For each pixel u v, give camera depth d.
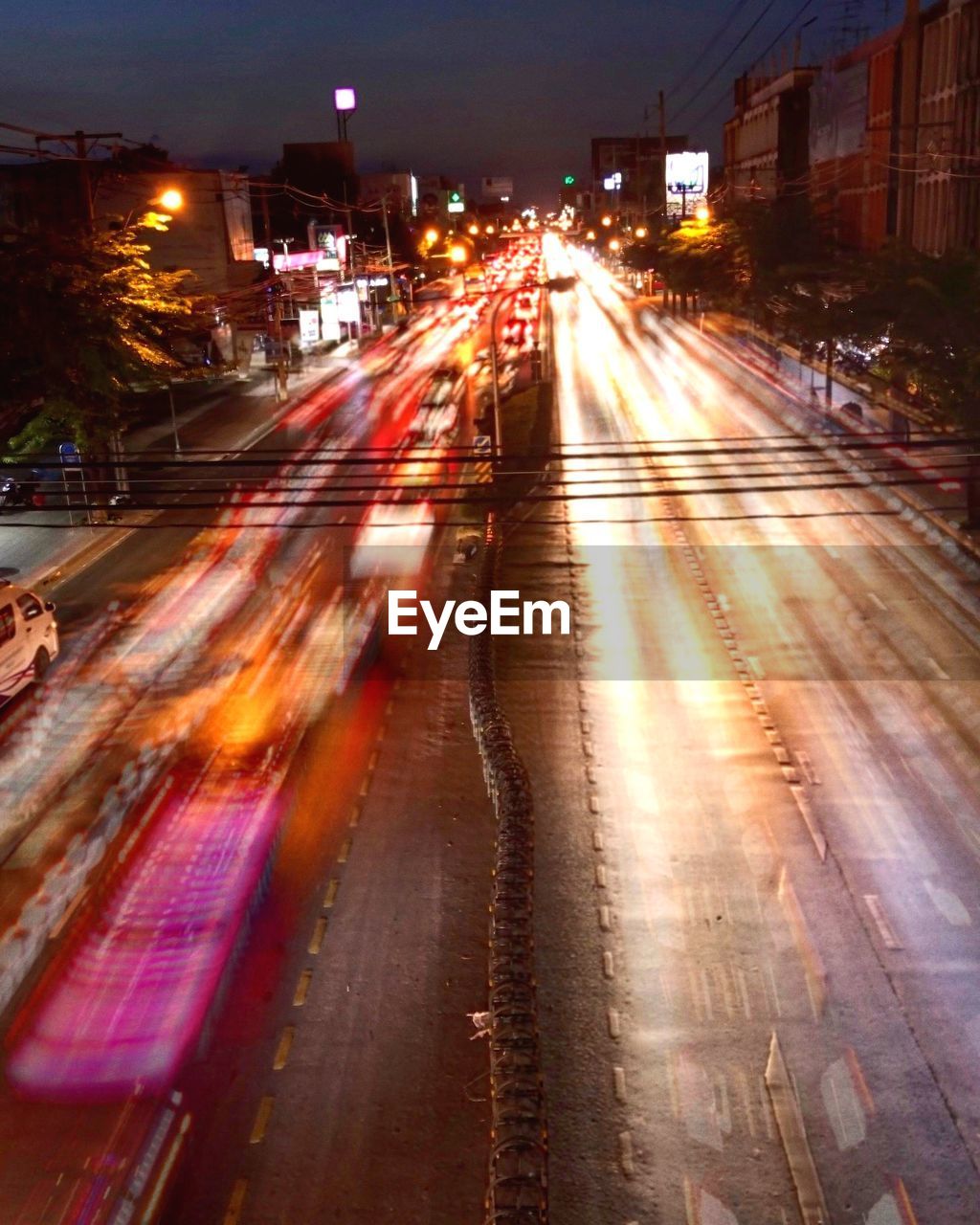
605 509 36.75
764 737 19.61
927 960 13.18
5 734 20.94
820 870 15.23
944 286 29.89
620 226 154.25
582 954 13.59
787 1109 10.97
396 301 93.19
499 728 18.14
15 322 25.98
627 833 16.52
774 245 57.25
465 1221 9.85
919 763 18.28
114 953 13.77
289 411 57.50
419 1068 11.73
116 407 30.41
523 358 68.94
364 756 19.59
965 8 40.75
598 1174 10.29
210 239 66.44
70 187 59.12
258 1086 11.51
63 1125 10.95
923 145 45.50
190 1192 10.23
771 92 72.12
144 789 18.38
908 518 33.44
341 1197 10.14
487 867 15.70
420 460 18.75
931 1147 10.45
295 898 15.05
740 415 50.44
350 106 117.69
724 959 13.39
